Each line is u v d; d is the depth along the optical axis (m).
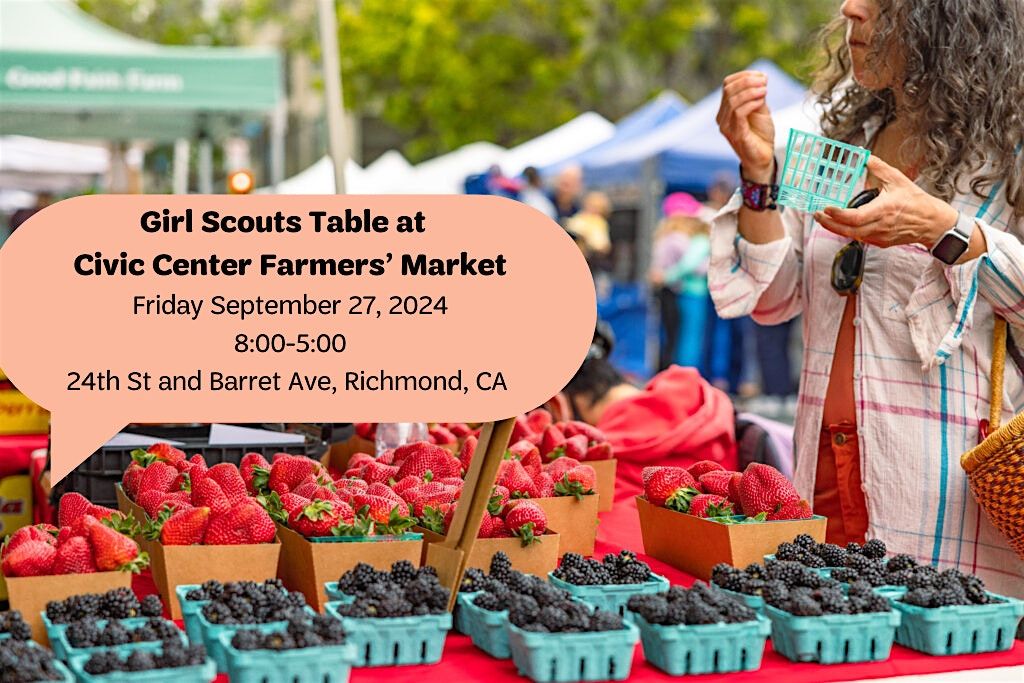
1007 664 1.87
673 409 3.45
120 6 19.98
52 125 10.52
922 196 2.31
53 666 1.52
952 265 2.39
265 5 20.16
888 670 1.81
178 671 1.53
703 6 18.00
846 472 2.67
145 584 2.20
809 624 1.80
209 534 2.02
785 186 2.32
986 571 2.52
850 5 2.60
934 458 2.53
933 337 2.50
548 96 18.42
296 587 2.08
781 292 2.88
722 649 1.76
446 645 1.90
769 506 2.28
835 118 2.86
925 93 2.50
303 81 23.66
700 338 11.91
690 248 11.86
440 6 18.19
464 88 18.11
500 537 2.15
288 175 24.70
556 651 1.70
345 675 1.64
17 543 1.91
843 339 2.70
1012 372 2.61
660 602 1.80
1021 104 2.47
